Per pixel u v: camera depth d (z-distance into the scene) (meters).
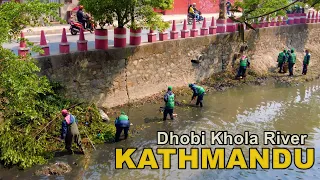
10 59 9.13
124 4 13.66
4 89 9.43
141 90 16.20
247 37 21.70
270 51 23.80
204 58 19.22
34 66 9.51
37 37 18.19
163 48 16.83
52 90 12.45
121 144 12.12
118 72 15.07
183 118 14.66
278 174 10.82
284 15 21.67
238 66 21.16
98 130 12.62
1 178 9.78
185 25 18.09
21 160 10.32
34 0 9.86
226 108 16.11
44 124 11.61
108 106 14.95
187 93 17.50
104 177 10.19
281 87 19.80
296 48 26.14
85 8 13.76
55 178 9.94
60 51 13.37
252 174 10.78
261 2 17.09
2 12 9.08
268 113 15.82
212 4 35.09
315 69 24.03
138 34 15.63
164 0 14.11
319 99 18.06
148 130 13.33
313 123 14.85
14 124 10.92
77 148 11.54
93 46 15.66
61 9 23.36
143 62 16.02
